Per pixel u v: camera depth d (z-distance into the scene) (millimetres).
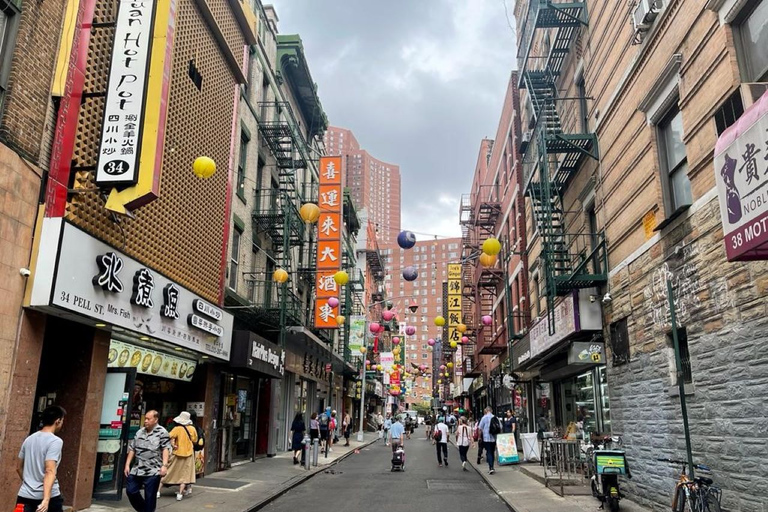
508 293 25656
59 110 9070
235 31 17188
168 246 12609
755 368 7156
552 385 20062
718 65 7965
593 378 14375
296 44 24656
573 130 15391
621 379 11789
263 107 21859
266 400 22203
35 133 8625
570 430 15953
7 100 8078
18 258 8117
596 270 13734
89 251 9141
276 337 22188
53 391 9922
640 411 10773
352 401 49531
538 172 15828
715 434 8094
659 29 9867
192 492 12258
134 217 9922
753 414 7184
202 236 14562
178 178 13148
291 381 25562
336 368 37562
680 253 9211
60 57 9227
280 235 21859
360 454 26250
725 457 7816
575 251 15180
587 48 14133
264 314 19172
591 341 13195
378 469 19031
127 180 9039
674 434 9352
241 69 17391
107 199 9539
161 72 9609
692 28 8703
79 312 8797
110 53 9945
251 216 20000
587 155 14094
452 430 39844
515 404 26469
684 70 8938
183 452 11391
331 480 15898
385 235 115375
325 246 25766
